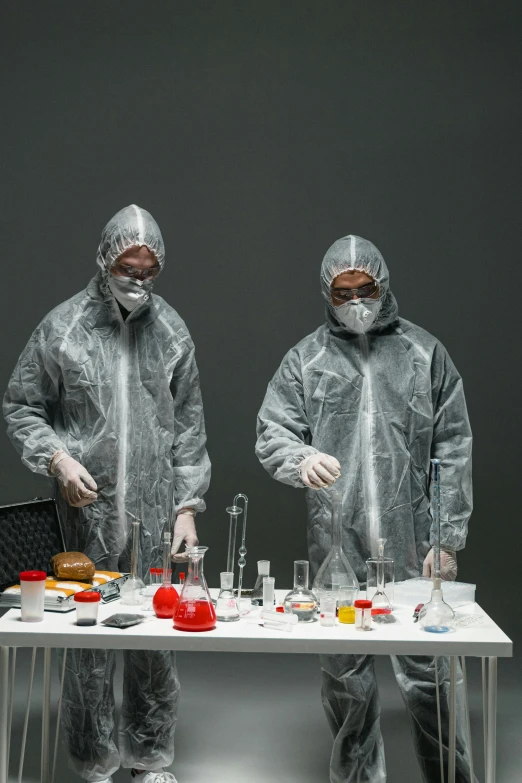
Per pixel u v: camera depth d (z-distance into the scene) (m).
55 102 5.31
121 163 5.30
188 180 5.32
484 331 5.22
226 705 4.04
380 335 2.74
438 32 5.27
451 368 2.73
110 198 5.29
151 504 2.77
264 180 5.32
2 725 2.12
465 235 5.23
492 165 5.23
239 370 5.30
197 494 2.88
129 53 5.32
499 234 5.22
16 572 2.50
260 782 3.14
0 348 5.25
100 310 2.78
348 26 5.30
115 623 2.14
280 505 5.24
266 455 2.63
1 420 5.22
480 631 2.13
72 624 2.16
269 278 5.31
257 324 5.31
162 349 2.83
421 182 5.25
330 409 2.68
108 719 2.80
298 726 3.76
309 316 5.29
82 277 5.26
